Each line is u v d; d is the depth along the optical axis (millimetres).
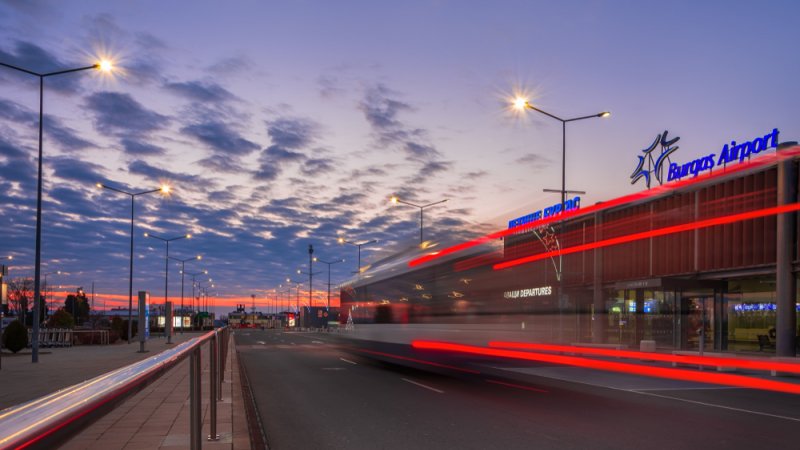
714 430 9648
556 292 37156
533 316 28359
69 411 1991
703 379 17688
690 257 27953
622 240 32750
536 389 15141
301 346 38125
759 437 9086
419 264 29922
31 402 2127
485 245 28141
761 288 25516
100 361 25750
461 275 27562
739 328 26688
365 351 32156
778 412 11508
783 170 22812
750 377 18391
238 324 117625
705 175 26859
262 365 22781
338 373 19500
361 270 41094
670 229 29141
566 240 37750
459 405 12406
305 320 102562
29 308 99750
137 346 42406
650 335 31750
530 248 40781
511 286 28172
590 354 28422
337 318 88125
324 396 13898
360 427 9961
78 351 34969
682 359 21438
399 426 10047
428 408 12023
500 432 9492
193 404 5820
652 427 9898
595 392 14539
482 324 27188
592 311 36750
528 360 25016
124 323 59406
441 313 28031
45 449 1768
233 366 22234
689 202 28156
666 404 12555
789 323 22328
